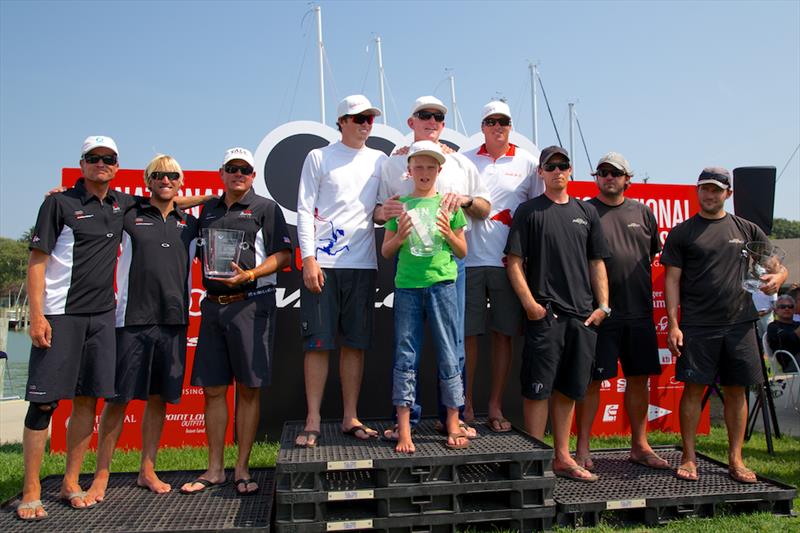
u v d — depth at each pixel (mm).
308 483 3199
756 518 3586
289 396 5469
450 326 3570
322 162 3891
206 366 3664
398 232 3518
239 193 3818
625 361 4277
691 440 4062
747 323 4035
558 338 3832
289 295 5480
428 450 3416
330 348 3746
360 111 3859
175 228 3748
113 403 3596
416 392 3777
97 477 3564
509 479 3373
